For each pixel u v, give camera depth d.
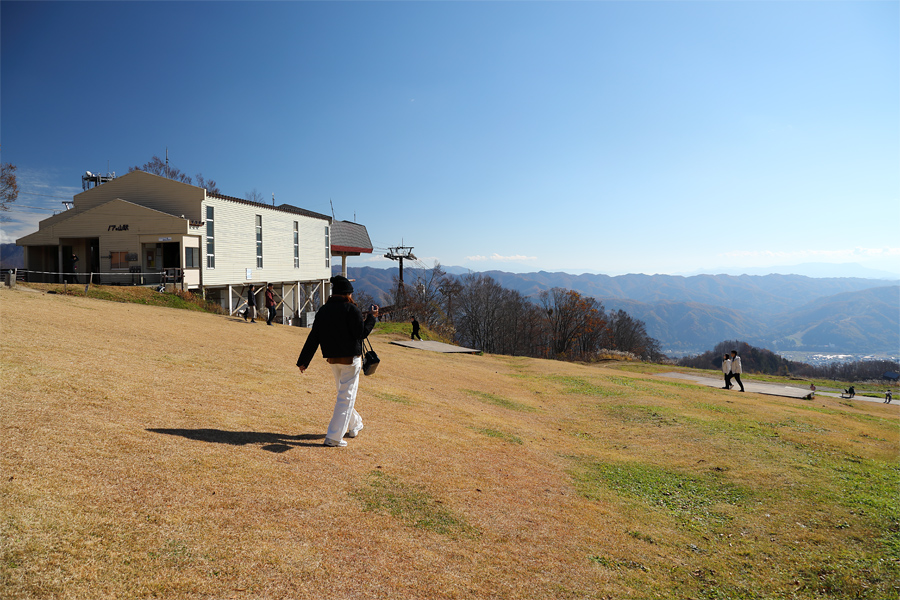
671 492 6.70
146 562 2.82
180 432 5.15
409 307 56.28
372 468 5.30
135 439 4.64
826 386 36.00
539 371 20.59
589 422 11.52
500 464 6.66
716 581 4.30
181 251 26.64
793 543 5.24
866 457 9.38
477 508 4.87
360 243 52.97
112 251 27.94
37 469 3.59
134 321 14.84
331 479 4.71
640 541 4.95
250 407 6.89
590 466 7.58
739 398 16.75
